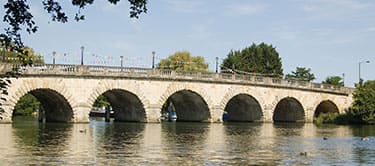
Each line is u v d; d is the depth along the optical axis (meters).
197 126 72.69
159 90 77.81
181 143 41.31
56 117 74.19
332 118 96.00
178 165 27.83
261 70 138.75
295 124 89.25
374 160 31.95
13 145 36.50
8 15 14.18
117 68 73.00
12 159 28.72
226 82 85.69
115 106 84.00
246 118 95.44
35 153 31.80
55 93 68.00
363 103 91.12
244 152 34.91
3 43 14.31
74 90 69.00
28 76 64.31
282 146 40.16
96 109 127.94
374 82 95.19
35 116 111.31
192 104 87.44
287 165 28.73
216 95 84.81
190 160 30.02
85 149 35.00
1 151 32.44
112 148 36.12
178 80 79.75
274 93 93.00
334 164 29.70
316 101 99.56
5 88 15.21
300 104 97.25
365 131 65.62
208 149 36.56
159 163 28.52
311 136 53.69
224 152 34.66
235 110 97.50
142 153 33.25
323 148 39.22
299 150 37.09
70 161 28.53
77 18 14.53
